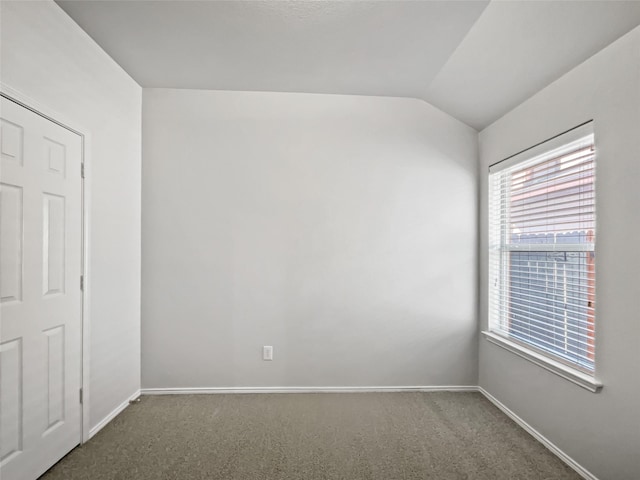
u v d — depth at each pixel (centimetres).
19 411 163
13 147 159
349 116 291
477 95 257
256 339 287
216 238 284
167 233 281
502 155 264
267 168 287
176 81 271
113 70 241
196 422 236
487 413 253
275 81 272
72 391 199
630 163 159
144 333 280
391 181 291
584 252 193
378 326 291
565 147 205
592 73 181
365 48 227
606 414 169
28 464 168
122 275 251
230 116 286
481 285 290
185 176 283
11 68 158
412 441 215
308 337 289
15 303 161
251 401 269
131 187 264
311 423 236
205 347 283
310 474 184
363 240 290
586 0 156
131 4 187
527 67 210
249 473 185
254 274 286
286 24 204
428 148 293
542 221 228
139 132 276
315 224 289
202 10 192
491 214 281
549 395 209
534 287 237
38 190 173
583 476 182
